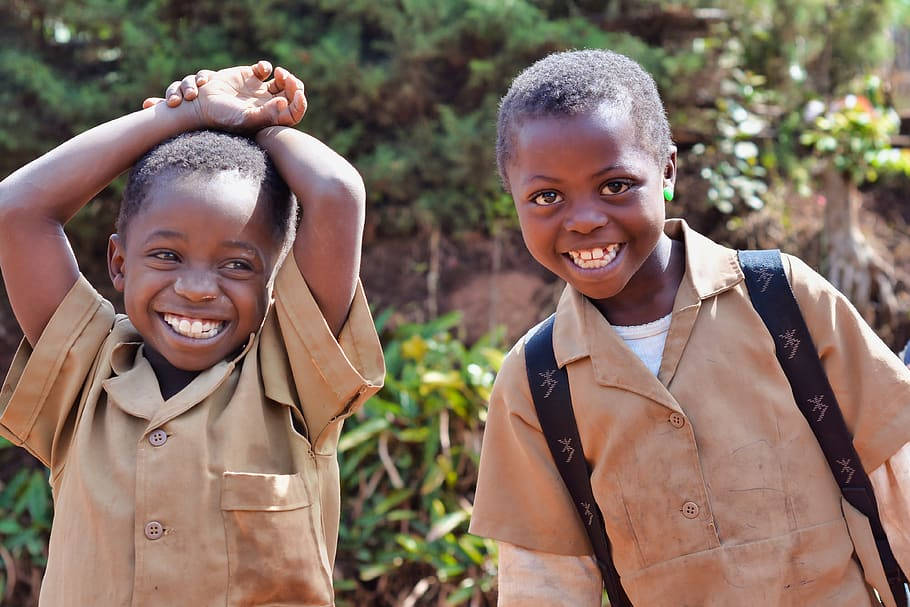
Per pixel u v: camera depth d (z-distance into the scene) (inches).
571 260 75.9
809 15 197.8
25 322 79.3
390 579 153.4
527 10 171.3
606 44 172.2
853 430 76.9
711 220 188.7
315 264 76.2
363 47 181.3
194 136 78.8
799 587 74.2
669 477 76.2
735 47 198.1
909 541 77.6
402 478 158.4
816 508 75.5
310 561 75.7
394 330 176.2
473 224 183.3
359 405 79.3
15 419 79.4
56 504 79.0
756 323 78.0
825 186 188.7
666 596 76.4
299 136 80.0
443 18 173.5
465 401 159.2
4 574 156.3
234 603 72.3
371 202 183.0
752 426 76.1
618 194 73.5
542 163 73.4
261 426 76.5
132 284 75.5
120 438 75.2
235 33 181.3
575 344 80.8
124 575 71.6
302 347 77.0
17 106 173.2
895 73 225.1
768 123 197.6
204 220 74.0
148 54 176.1
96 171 78.9
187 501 72.9
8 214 77.1
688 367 77.6
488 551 151.9
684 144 190.4
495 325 178.9
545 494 82.6
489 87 176.1
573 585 82.9
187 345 75.5
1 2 182.2
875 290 181.3
